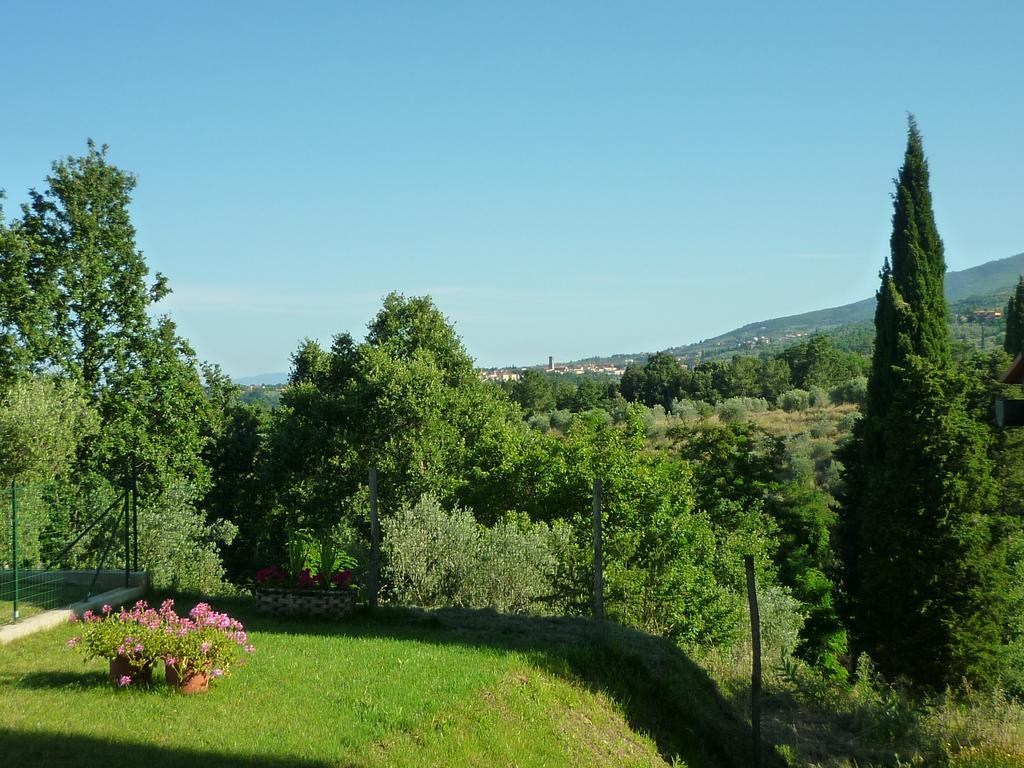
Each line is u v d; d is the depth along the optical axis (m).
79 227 33.31
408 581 18.75
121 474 32.12
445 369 46.06
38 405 24.39
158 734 8.43
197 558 23.44
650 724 12.90
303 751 8.51
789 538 34.91
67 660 11.23
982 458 20.06
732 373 107.88
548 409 112.56
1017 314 55.25
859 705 17.19
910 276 25.64
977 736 14.22
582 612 20.81
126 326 34.38
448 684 11.20
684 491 27.81
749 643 24.92
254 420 49.56
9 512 16.25
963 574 19.47
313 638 13.72
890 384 25.09
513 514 25.41
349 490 38.66
